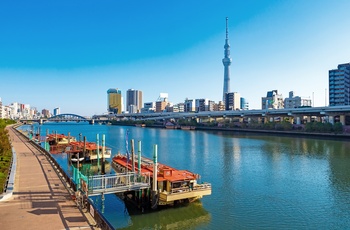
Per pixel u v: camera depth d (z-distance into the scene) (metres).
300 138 132.50
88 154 71.75
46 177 39.50
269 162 70.94
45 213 25.17
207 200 41.22
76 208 26.58
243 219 34.84
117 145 113.81
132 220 33.91
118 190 33.81
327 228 32.66
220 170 61.62
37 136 117.38
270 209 38.22
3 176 39.19
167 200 34.78
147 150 95.81
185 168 63.62
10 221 23.23
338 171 60.53
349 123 145.75
